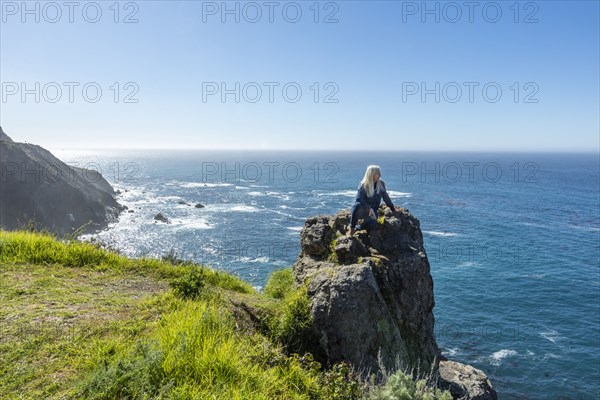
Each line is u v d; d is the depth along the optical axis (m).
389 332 7.95
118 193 91.62
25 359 4.74
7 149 54.72
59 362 4.75
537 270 41.44
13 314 5.91
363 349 7.48
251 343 6.57
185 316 6.31
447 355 24.77
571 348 25.70
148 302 7.08
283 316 7.91
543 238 55.69
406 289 9.12
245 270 37.31
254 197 93.06
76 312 6.26
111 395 4.17
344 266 8.53
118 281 8.67
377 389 5.47
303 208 77.38
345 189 111.75
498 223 66.06
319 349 7.67
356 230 9.97
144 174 164.38
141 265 10.10
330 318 7.64
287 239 51.12
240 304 8.43
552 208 83.06
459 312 31.05
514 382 22.12
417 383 5.43
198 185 120.75
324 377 6.04
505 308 31.92
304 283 8.81
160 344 5.07
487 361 24.12
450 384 8.99
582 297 34.34
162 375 4.54
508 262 44.03
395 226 10.06
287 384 5.37
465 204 86.62
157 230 55.56
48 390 4.21
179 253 43.25
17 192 51.75
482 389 9.27
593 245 51.97
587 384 22.02
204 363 4.82
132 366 4.49
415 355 8.70
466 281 37.91
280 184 125.56
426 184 130.12
